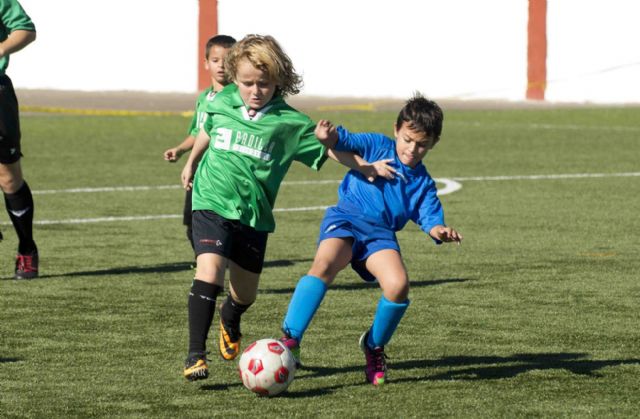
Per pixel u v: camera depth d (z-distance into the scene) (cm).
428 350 1669
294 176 4225
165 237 2795
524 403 1380
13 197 2214
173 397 1403
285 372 1391
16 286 2162
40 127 6438
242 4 10144
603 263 2455
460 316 1912
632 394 1427
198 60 10169
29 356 1617
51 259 2470
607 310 1969
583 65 10025
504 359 1612
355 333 1773
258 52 1465
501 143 5741
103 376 1508
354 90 10206
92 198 3544
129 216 3156
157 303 2006
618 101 9994
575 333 1788
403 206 1492
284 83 1500
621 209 3356
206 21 10138
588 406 1370
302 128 1512
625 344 1712
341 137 1489
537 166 4628
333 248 1481
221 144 1508
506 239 2791
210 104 1540
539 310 1966
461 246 2680
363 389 1444
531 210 3331
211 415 1323
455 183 4025
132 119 7194
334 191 3775
